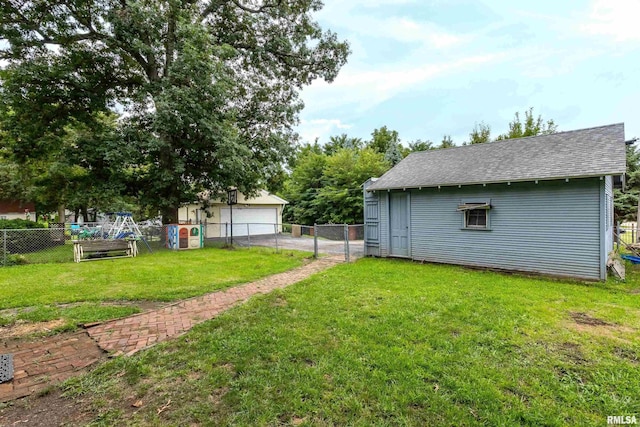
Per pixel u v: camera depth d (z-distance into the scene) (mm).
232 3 14055
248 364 3057
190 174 14617
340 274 7215
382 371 2881
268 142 14891
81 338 3791
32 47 11141
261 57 14719
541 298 5152
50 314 4551
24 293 5703
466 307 4645
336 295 5395
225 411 2387
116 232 12203
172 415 2352
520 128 19516
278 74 15602
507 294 5410
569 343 3439
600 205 6281
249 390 2637
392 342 3482
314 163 23672
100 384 2779
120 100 13602
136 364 3096
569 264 6668
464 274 7211
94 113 13336
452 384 2666
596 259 6355
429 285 6094
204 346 3467
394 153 25641
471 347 3350
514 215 7398
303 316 4355
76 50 11969
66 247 11977
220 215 19797
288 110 15484
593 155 6734
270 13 14234
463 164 8977
